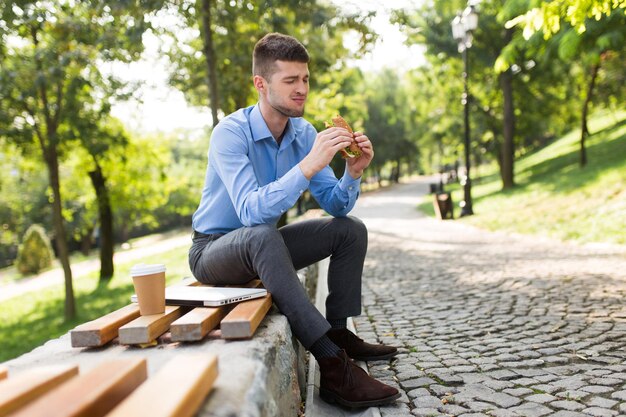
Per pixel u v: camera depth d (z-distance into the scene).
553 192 15.95
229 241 2.63
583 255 8.17
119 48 8.07
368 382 2.60
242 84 9.91
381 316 5.27
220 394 1.44
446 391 2.92
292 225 3.12
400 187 57.12
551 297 5.50
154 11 7.68
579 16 5.04
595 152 22.30
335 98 14.66
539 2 5.57
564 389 2.89
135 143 17.94
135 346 2.05
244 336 2.03
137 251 34.94
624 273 6.43
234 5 8.53
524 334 4.16
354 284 3.14
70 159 17.00
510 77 22.66
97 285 18.50
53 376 1.34
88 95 12.05
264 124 2.92
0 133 11.42
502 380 3.08
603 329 4.13
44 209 40.50
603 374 3.10
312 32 9.73
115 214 38.91
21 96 10.67
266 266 2.50
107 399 1.20
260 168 2.97
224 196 2.93
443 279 7.29
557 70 22.61
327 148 2.57
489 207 18.28
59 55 9.66
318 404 2.66
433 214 21.72
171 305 2.41
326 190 3.18
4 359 10.50
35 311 15.92
